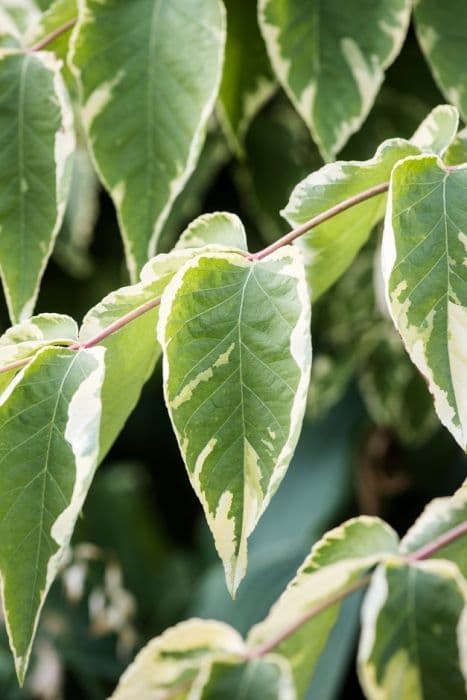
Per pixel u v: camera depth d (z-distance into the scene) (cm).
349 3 88
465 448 72
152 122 87
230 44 96
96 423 75
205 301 74
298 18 88
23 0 101
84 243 128
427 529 88
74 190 126
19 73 88
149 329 79
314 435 153
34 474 75
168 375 73
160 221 87
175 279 74
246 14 96
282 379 73
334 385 135
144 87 87
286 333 73
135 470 187
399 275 73
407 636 87
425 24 89
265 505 72
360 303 129
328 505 148
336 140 89
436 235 73
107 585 140
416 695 87
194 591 178
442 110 80
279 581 147
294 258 74
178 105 87
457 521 88
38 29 90
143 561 183
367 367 133
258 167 117
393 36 88
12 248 87
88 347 76
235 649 92
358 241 83
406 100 111
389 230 73
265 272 74
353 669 145
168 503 189
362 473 148
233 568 73
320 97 88
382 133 112
